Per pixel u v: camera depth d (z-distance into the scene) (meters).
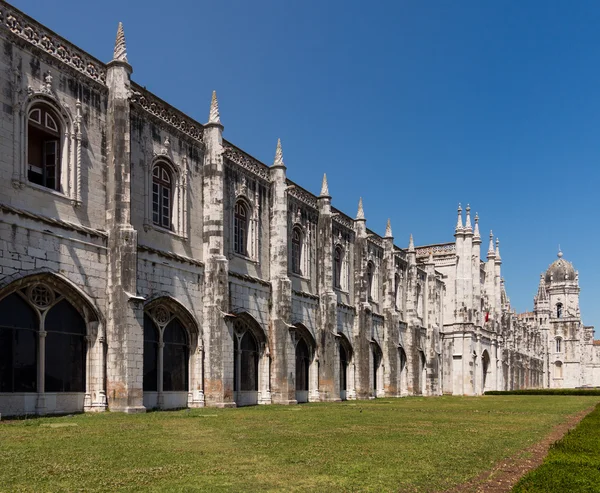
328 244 47.38
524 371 121.06
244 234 38.69
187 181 33.12
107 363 26.45
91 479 11.03
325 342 46.03
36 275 23.59
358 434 19.30
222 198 34.66
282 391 38.91
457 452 15.48
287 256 42.03
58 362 24.91
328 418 25.95
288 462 13.33
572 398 59.09
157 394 29.95
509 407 38.62
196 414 26.47
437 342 73.62
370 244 57.88
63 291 24.95
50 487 10.32
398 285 64.06
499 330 96.44
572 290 161.12
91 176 26.89
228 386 33.06
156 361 30.12
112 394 26.23
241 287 36.97
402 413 30.66
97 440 16.11
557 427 23.36
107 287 26.88
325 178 48.12
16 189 23.39
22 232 23.23
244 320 37.34
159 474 11.61
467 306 80.69
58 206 25.11
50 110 25.59
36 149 25.78
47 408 24.19
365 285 53.72
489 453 15.45
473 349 80.62
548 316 150.75
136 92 29.58
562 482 9.68
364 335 52.28
